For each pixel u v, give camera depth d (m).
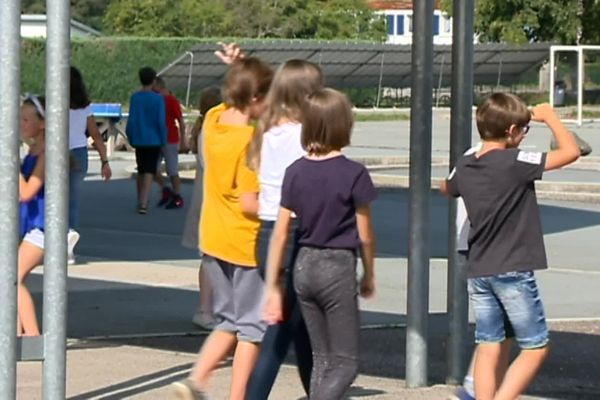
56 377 14.45
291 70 15.61
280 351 15.80
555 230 40.75
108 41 118.12
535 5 124.19
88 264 31.69
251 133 15.79
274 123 15.64
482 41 130.00
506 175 14.96
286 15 154.00
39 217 18.38
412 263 18.50
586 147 15.24
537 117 15.31
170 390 18.42
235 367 15.91
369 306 26.62
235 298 16.03
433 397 18.02
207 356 16.31
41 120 18.22
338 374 14.53
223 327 16.28
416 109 18.05
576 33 124.88
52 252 14.36
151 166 43.31
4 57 13.45
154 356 20.95
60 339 14.47
